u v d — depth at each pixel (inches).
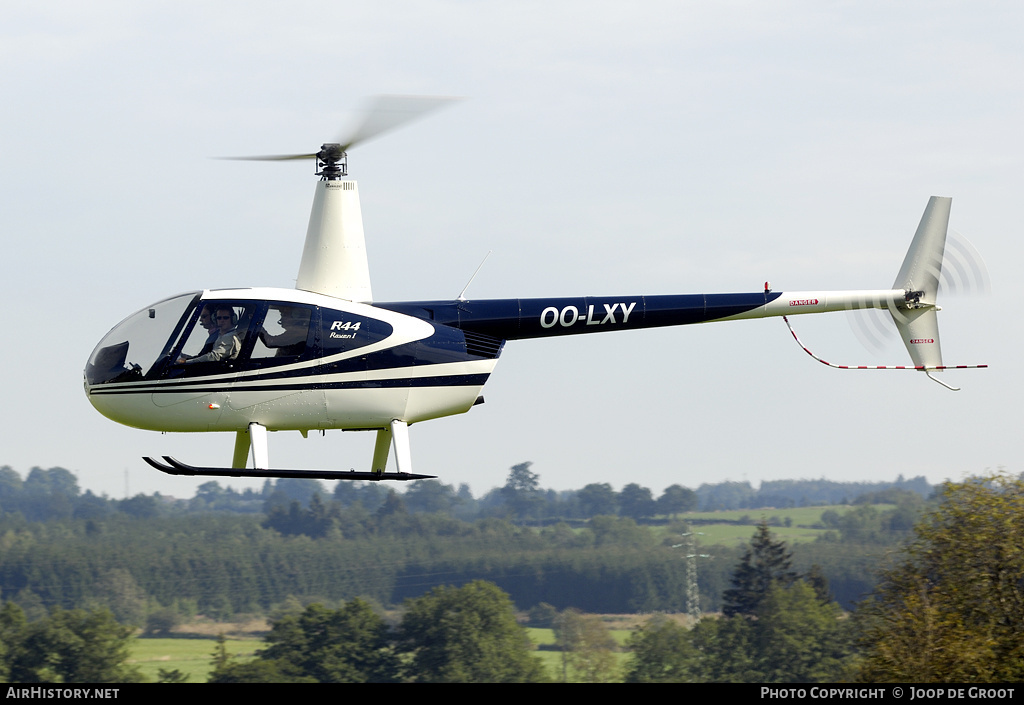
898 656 2554.1
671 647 5374.0
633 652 5428.2
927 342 2107.5
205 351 1553.9
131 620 6225.4
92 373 1568.7
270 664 5324.8
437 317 1726.1
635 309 1856.5
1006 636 2566.4
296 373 1587.1
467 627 5147.6
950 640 2504.9
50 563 6466.5
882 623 2758.4
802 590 5748.0
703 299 1914.4
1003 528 2682.1
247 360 1565.0
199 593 6496.1
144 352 1550.2
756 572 6619.1
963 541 2714.1
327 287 1668.3
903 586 2827.3
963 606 2669.8
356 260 1684.3
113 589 6358.3
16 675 5128.0
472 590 5378.9
